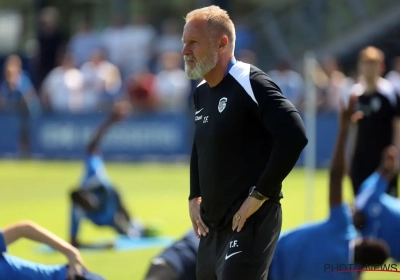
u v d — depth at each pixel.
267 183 17.67
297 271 22.48
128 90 78.19
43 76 88.69
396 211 27.77
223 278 18.11
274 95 17.88
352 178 34.81
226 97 18.41
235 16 89.31
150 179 63.28
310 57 41.88
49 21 89.06
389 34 85.12
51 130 80.75
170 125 76.94
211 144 18.58
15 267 19.67
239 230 18.14
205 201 18.86
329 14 86.25
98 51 80.06
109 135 78.50
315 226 22.70
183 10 94.88
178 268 21.88
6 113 81.94
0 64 100.75
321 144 70.31
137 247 36.81
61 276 19.95
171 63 78.12
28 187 59.53
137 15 96.12
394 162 28.17
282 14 87.69
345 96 34.84
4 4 108.00
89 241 38.00
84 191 35.78
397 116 34.09
